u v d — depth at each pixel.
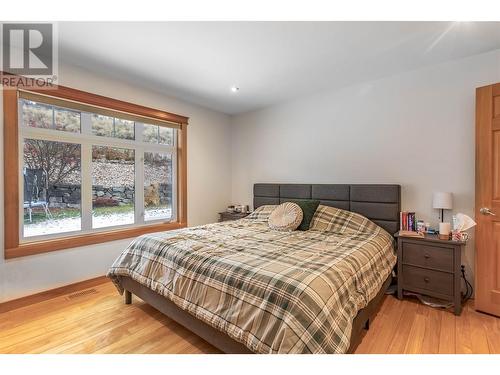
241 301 1.46
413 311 2.26
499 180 2.17
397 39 2.21
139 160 3.42
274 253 1.91
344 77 3.03
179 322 1.84
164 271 1.96
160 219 3.69
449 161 2.63
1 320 2.10
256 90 3.45
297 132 3.80
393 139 2.97
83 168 2.88
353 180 3.28
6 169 2.28
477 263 2.26
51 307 2.32
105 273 2.99
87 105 2.82
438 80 2.68
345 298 1.49
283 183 3.96
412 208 2.85
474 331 1.94
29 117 2.50
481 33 2.12
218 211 4.43
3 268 2.28
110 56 2.51
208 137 4.25
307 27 2.03
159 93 3.50
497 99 2.17
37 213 2.56
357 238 2.50
